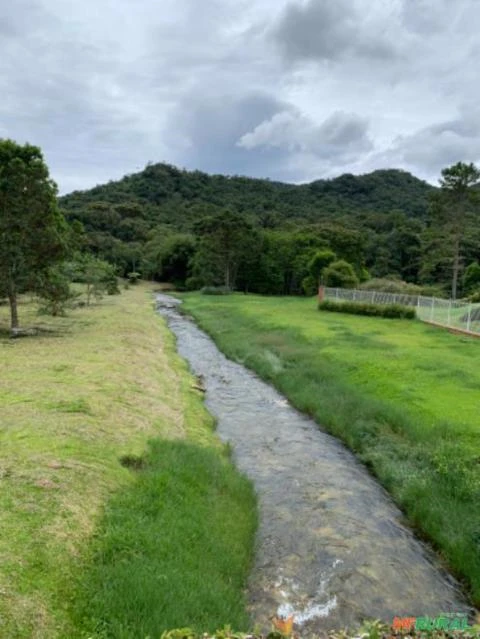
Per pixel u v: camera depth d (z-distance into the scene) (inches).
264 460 448.8
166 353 866.8
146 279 3240.7
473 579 271.9
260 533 321.1
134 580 211.3
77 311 1332.4
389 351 805.9
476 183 2097.7
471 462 381.1
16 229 839.7
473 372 661.9
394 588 271.0
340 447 486.9
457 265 2190.0
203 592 219.9
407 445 442.9
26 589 194.5
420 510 341.7
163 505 285.0
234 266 2620.6
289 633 129.4
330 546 308.5
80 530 242.2
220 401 637.3
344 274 1945.1
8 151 847.1
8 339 815.7
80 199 5059.1
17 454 319.6
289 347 882.8
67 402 439.5
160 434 422.9
